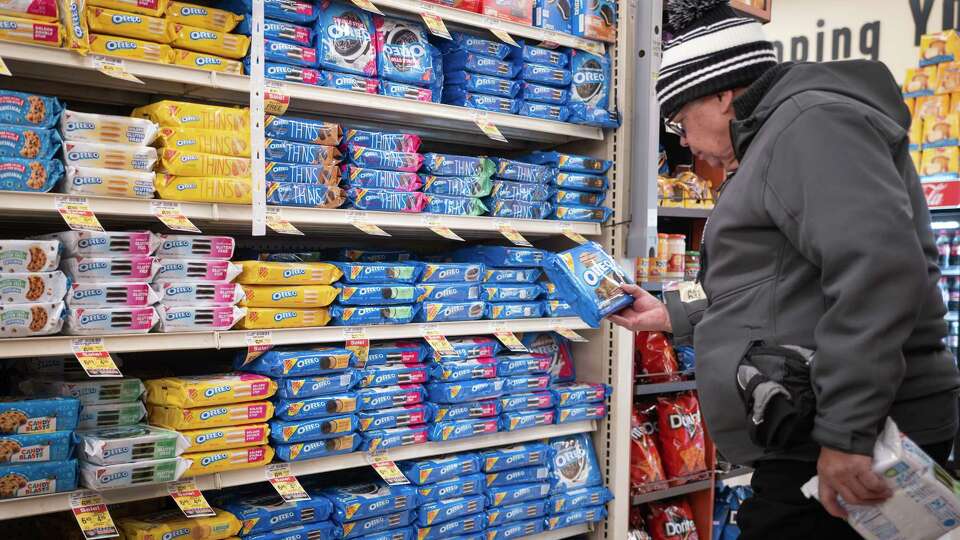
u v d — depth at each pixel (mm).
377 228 2617
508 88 2990
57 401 2049
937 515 1446
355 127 3055
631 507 3539
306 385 2484
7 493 1962
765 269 1620
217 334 2322
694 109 1853
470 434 2875
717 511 3871
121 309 2145
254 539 2387
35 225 2607
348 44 2590
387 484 2766
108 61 2111
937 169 4895
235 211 2338
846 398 1388
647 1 3170
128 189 2152
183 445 2184
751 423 1549
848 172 1430
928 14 6102
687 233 3932
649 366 3547
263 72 2367
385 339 2918
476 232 3402
